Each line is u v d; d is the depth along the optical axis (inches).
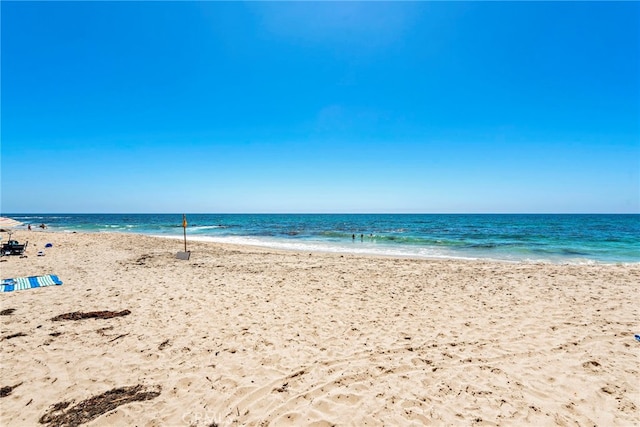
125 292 331.9
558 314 273.7
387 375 175.6
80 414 141.1
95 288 346.3
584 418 139.7
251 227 1872.5
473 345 212.8
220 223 2443.4
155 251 659.4
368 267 502.0
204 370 179.6
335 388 163.3
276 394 158.1
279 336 226.5
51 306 283.3
